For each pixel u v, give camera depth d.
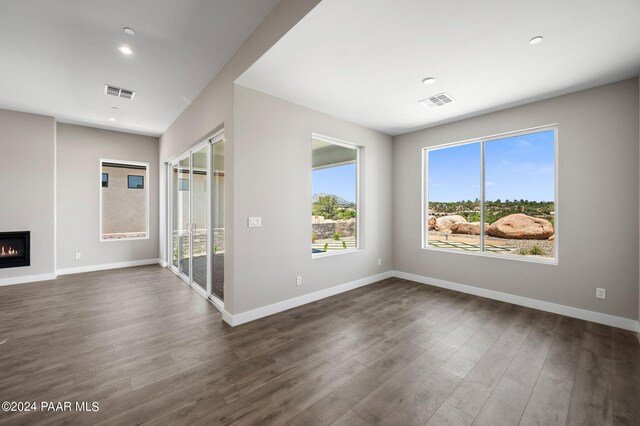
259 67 2.64
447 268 4.40
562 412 1.72
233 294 2.98
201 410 1.72
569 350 2.46
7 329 2.86
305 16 1.94
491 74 2.81
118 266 5.79
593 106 3.09
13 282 4.54
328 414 1.69
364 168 4.59
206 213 3.89
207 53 2.89
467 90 3.18
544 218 3.54
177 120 4.85
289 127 3.48
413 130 4.77
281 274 3.41
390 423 1.62
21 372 2.11
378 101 3.49
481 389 1.94
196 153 4.35
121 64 3.09
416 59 2.54
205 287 4.13
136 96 3.95
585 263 3.15
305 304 3.66
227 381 2.02
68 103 4.21
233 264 2.98
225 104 3.10
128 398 1.83
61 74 3.30
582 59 2.53
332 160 4.29
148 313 3.32
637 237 2.85
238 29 2.51
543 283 3.45
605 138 3.02
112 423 1.61
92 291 4.17
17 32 2.51
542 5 1.86
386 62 2.58
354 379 2.04
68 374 2.09
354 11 1.90
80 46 2.74
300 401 1.81
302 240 3.64
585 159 3.14
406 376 2.08
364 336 2.74
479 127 4.00
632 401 1.81
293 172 3.53
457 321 3.10
